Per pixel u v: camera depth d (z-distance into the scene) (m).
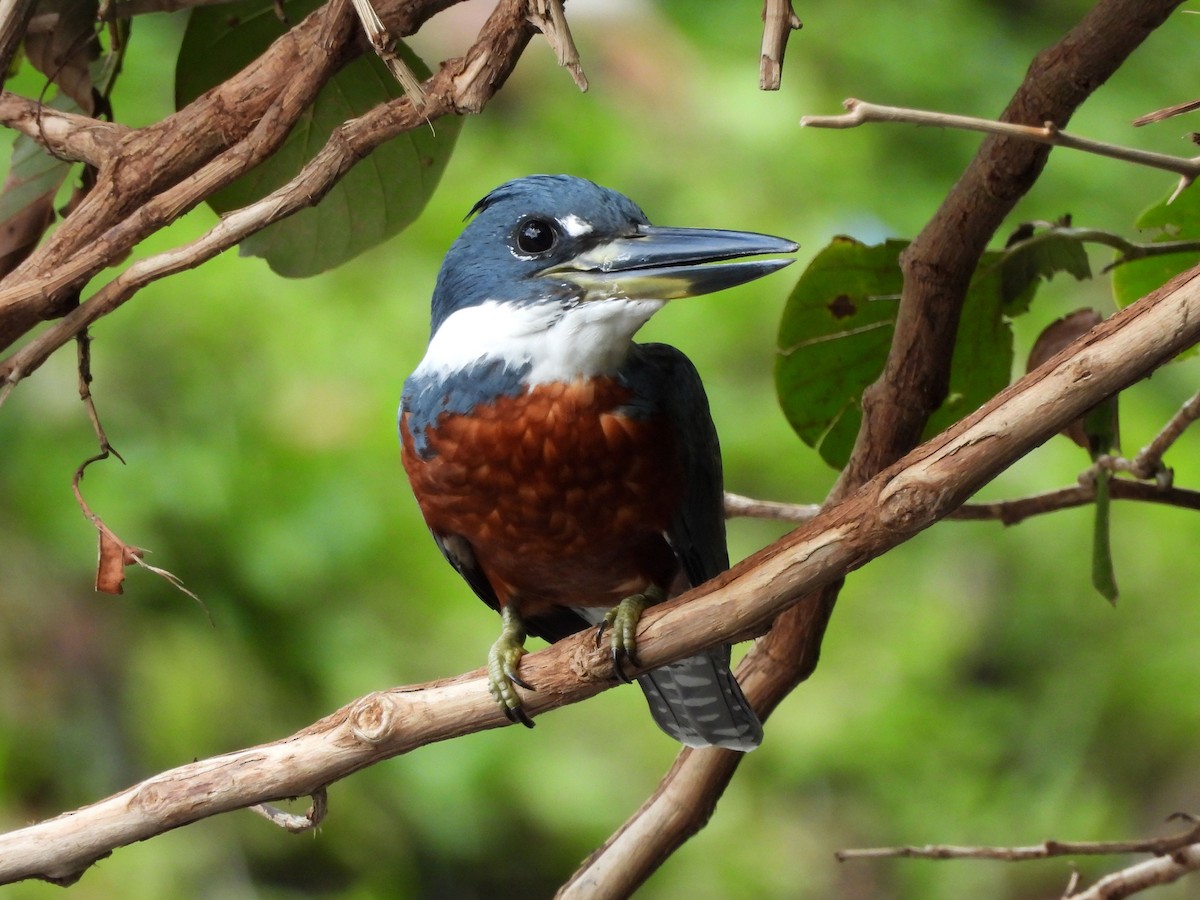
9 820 10.73
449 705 4.02
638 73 13.60
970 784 13.15
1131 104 14.05
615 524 5.33
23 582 11.39
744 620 3.76
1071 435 4.96
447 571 12.05
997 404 3.33
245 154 4.17
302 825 4.14
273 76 4.21
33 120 4.39
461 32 11.25
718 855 12.84
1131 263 5.21
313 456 11.95
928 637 13.41
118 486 11.60
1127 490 4.97
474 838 12.02
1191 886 12.09
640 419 5.14
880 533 3.49
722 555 5.78
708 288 4.99
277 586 11.77
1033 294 5.07
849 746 12.97
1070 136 3.53
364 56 4.90
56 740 11.07
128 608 11.62
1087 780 13.41
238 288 12.20
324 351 12.20
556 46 3.81
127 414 11.81
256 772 3.91
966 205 4.28
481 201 5.46
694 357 13.05
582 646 4.10
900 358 4.49
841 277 5.09
